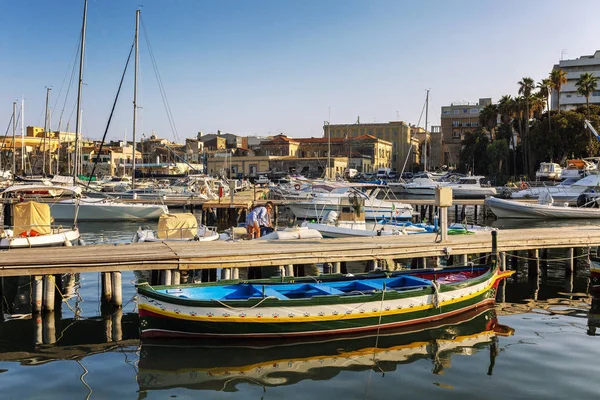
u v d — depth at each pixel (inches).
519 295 698.8
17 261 550.6
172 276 601.9
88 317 573.0
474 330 533.0
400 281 588.7
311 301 494.3
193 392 383.2
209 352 466.3
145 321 484.4
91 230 1331.2
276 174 3784.5
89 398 371.6
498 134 3400.6
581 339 500.7
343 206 1047.6
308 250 658.8
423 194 2669.8
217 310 475.8
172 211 1737.2
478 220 1683.1
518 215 1603.1
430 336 513.3
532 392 376.8
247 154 4586.6
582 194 1656.0
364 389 386.9
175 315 475.8
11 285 733.9
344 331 511.5
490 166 3255.4
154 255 601.9
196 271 806.5
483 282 600.7
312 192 1809.8
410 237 832.3
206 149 4643.2
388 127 4990.2
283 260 642.8
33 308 571.8
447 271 625.9
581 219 1577.3
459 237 823.1
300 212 1509.6
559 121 2817.4
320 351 470.9
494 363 436.8
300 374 418.0
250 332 486.9
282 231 821.9
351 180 3255.4
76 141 1449.3
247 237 868.0
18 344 488.4
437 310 555.2
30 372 419.8
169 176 2460.6
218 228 1476.4
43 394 377.1
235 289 533.0
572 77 4033.0
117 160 4104.3
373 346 484.4
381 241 776.3
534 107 3024.1
